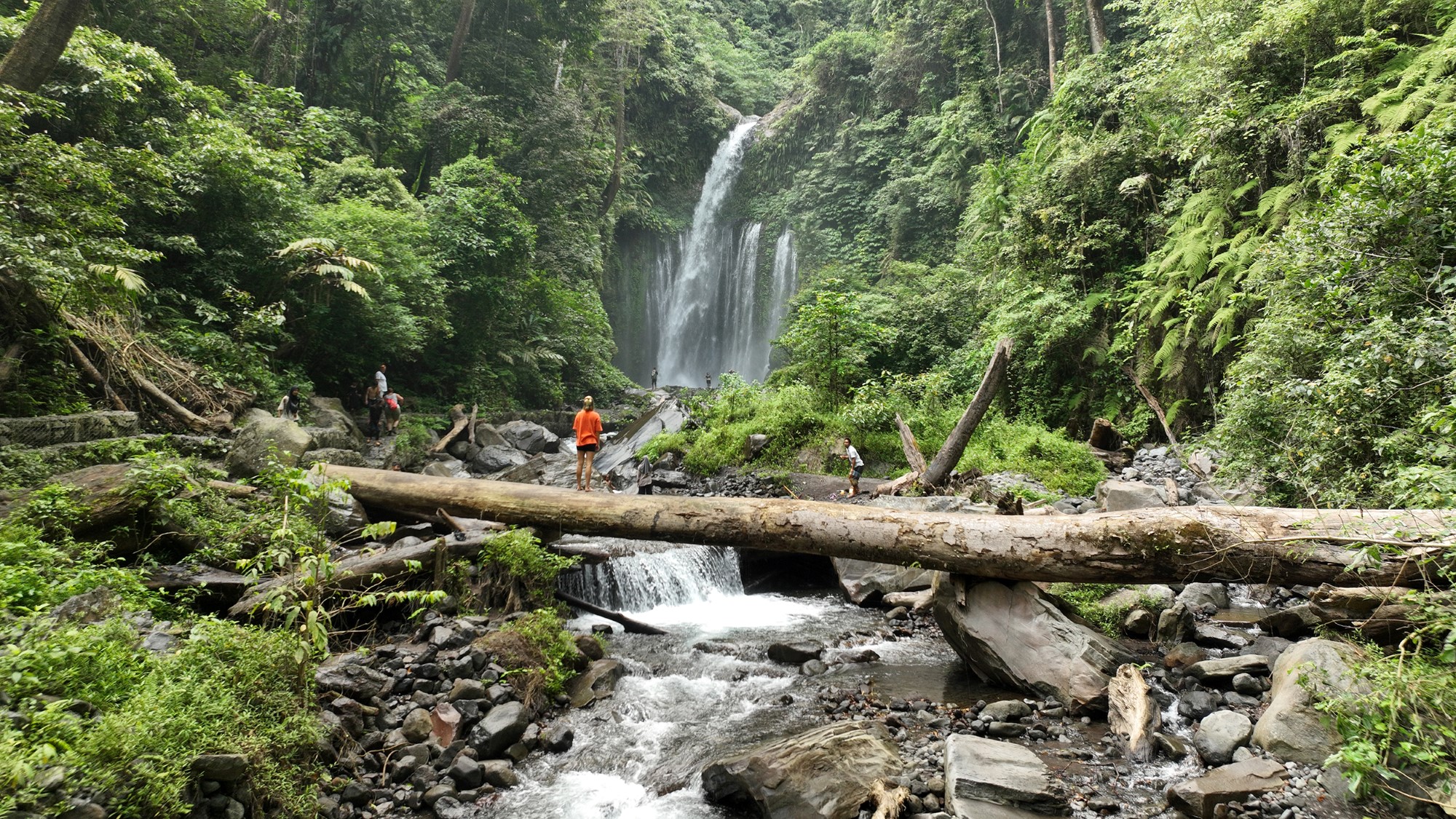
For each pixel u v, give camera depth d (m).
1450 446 4.97
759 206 37.88
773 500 7.46
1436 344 5.53
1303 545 5.35
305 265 14.23
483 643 5.78
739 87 44.28
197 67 17.88
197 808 3.26
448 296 20.30
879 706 5.75
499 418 20.58
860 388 14.98
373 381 17.42
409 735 4.81
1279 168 11.75
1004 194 18.64
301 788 3.94
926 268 23.27
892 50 31.41
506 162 25.92
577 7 27.47
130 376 10.60
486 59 26.61
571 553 8.31
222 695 3.73
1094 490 11.34
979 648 6.13
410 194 20.84
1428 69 9.12
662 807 4.41
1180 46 13.52
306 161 18.41
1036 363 15.44
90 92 11.95
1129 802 4.26
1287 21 10.91
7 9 14.28
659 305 38.47
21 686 3.22
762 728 5.44
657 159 38.72
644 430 16.95
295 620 4.93
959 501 9.57
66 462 7.58
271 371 13.84
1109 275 15.25
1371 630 4.93
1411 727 3.84
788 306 33.34
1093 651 5.74
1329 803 3.93
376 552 6.96
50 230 8.78
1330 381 6.27
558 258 25.36
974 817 3.98
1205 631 6.38
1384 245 6.71
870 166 32.75
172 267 13.70
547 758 5.01
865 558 6.79
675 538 7.55
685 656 7.04
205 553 6.36
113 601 4.57
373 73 23.41
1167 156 14.45
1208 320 12.56
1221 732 4.66
